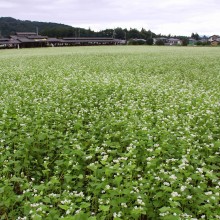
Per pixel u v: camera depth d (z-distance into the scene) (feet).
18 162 24.32
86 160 25.85
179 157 25.11
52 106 41.50
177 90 54.24
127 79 65.77
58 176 23.48
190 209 18.57
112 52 151.43
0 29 561.84
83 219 15.65
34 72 78.38
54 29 463.83
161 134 28.96
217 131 32.40
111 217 18.39
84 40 350.43
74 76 68.49
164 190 18.63
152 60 106.42
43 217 17.52
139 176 21.84
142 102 45.03
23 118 34.09
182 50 172.86
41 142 28.66
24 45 307.58
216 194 18.04
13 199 19.06
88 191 20.49
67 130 33.50
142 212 16.39
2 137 28.99
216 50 171.42
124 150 28.60
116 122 33.06
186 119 35.73
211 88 58.95
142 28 546.26
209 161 24.16
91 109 40.83
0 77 70.13
